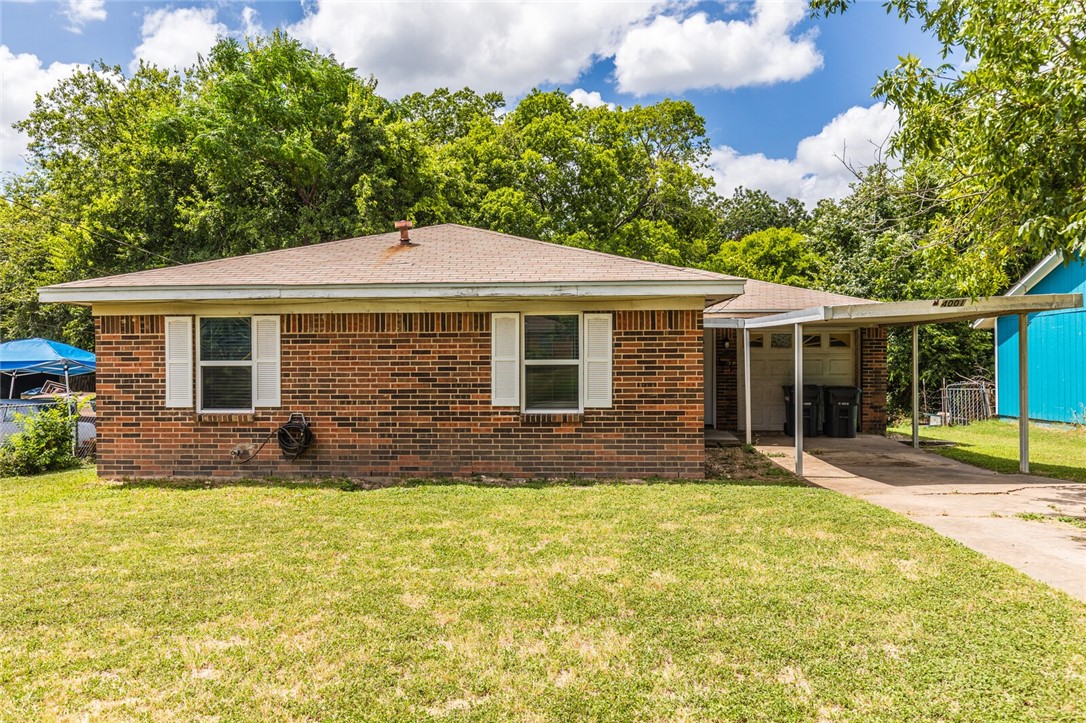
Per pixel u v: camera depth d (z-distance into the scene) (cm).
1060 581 477
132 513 712
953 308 827
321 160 1997
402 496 778
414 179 2166
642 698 322
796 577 482
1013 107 659
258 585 481
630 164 2859
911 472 959
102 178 2378
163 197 2148
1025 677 335
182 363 916
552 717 308
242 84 1978
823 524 631
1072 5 657
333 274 909
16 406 1235
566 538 593
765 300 1451
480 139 2720
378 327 902
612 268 921
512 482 874
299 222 2042
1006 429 1584
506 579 487
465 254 1016
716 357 1448
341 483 870
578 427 893
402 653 372
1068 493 802
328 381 909
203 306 914
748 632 392
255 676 349
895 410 2142
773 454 1134
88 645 387
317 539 600
